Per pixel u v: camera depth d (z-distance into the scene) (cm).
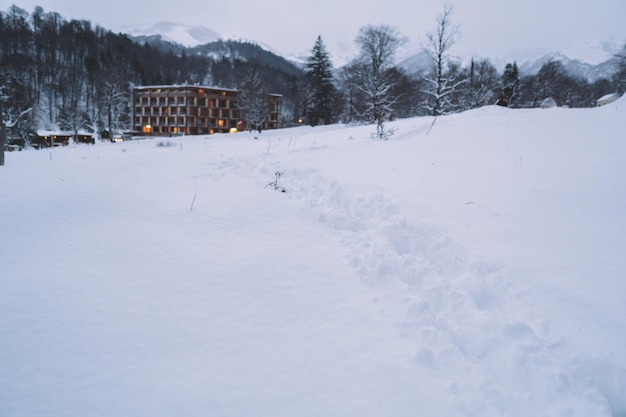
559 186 604
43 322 346
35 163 1380
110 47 11156
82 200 658
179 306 378
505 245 456
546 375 300
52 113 8006
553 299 362
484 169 752
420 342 343
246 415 262
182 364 306
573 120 1249
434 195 636
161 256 471
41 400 267
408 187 692
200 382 289
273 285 422
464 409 276
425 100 5403
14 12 9925
